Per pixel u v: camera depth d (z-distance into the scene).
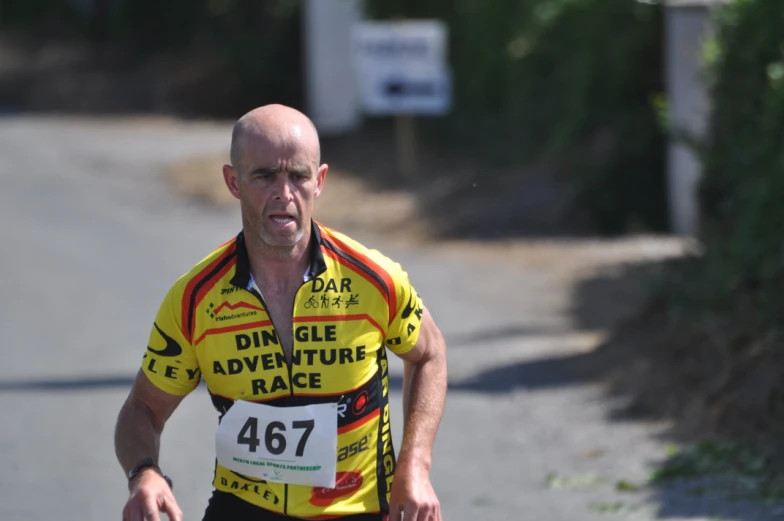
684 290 29.92
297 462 11.07
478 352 31.45
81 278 42.62
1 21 126.81
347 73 75.75
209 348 11.08
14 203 59.28
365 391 11.24
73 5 124.81
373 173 64.56
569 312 35.84
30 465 23.00
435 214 53.59
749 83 29.47
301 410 11.05
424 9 73.88
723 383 24.50
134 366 31.00
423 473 11.16
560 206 51.62
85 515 20.11
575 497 20.59
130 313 37.19
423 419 11.46
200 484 21.56
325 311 11.06
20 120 94.88
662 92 50.94
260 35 101.44
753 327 25.62
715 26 34.47
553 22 57.69
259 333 11.04
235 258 11.09
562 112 58.47
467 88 70.19
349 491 11.28
